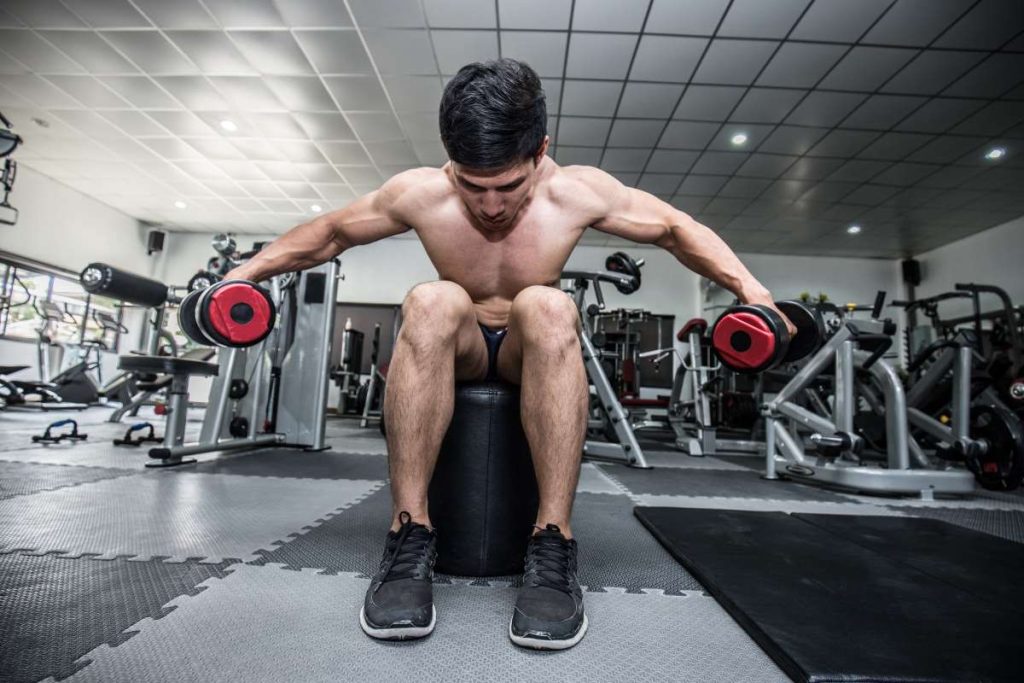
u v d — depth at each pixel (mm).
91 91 3973
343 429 4023
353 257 7039
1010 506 1789
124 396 4465
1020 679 534
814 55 3236
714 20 2971
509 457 847
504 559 841
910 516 1440
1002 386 3436
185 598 717
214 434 2115
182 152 4898
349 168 5117
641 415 5027
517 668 563
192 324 825
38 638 589
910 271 6742
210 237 7164
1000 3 2795
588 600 771
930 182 4812
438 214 837
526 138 639
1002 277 5711
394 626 604
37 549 911
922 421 2484
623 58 3316
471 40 3209
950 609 719
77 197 5898
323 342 2557
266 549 949
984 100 3625
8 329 5727
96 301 6613
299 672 537
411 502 716
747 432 5594
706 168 4742
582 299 2570
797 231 6125
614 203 859
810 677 528
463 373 874
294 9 3023
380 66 3520
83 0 3039
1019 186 4820
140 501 1305
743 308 730
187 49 3434
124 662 543
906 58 3234
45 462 1838
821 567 895
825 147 4305
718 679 557
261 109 4125
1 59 3623
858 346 2279
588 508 1452
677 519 1234
